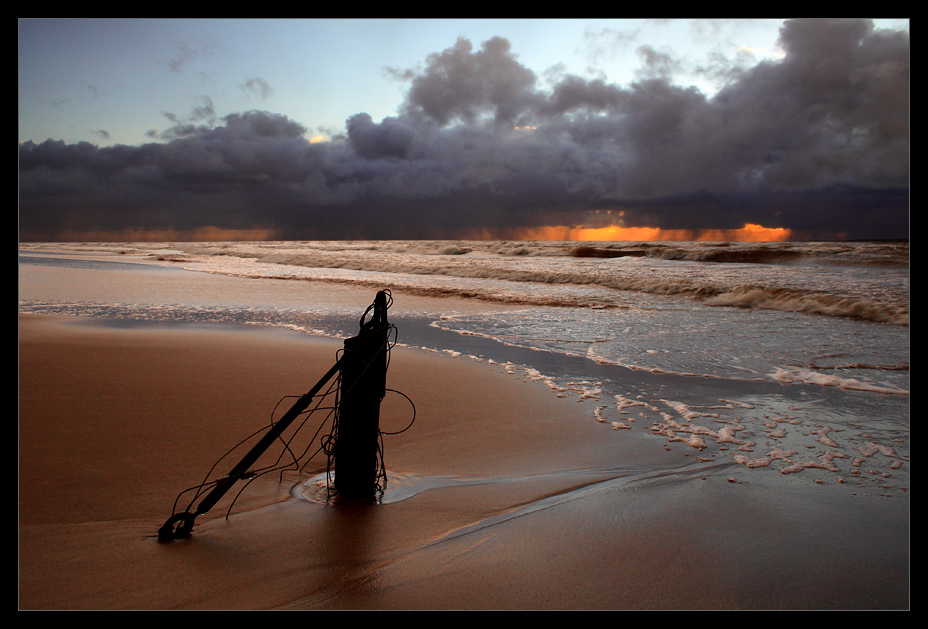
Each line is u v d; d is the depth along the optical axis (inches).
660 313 496.1
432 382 249.8
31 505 114.7
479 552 99.5
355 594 85.8
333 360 277.7
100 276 818.8
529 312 503.5
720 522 113.0
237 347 310.0
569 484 135.3
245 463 110.3
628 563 96.2
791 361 299.0
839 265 1152.2
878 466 149.8
